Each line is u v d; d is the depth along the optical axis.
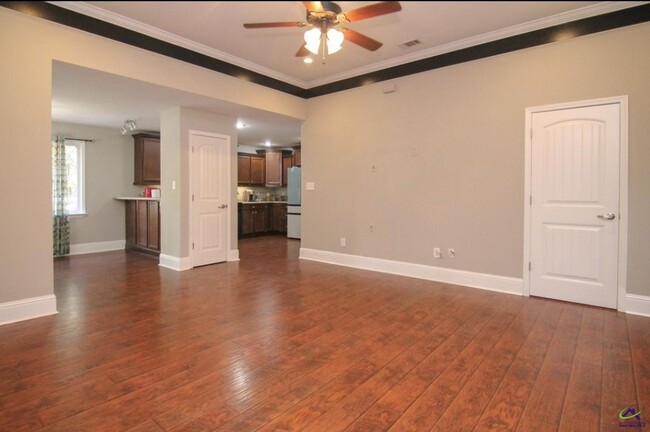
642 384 2.00
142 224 6.15
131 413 1.73
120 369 2.16
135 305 3.36
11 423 1.65
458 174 4.08
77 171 6.15
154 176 6.75
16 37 2.82
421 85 4.32
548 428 1.64
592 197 3.30
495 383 2.03
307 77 4.96
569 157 3.40
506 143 3.75
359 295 3.72
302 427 1.65
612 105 3.18
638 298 3.11
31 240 2.95
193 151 4.93
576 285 3.42
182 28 3.42
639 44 3.04
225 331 2.76
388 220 4.70
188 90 4.02
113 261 5.47
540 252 3.60
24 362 2.23
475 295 3.71
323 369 2.19
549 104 3.48
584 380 2.05
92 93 4.07
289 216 8.20
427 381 2.05
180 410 1.76
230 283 4.18
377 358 2.33
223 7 3.04
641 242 3.09
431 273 4.34
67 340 2.56
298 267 5.07
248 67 4.42
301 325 2.89
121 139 6.61
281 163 9.27
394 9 2.47
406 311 3.23
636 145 3.08
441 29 3.48
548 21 3.29
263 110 4.95
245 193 9.23
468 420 1.70
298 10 3.09
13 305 2.88
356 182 5.01
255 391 1.94
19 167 2.87
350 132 5.04
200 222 5.09
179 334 2.69
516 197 3.71
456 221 4.12
